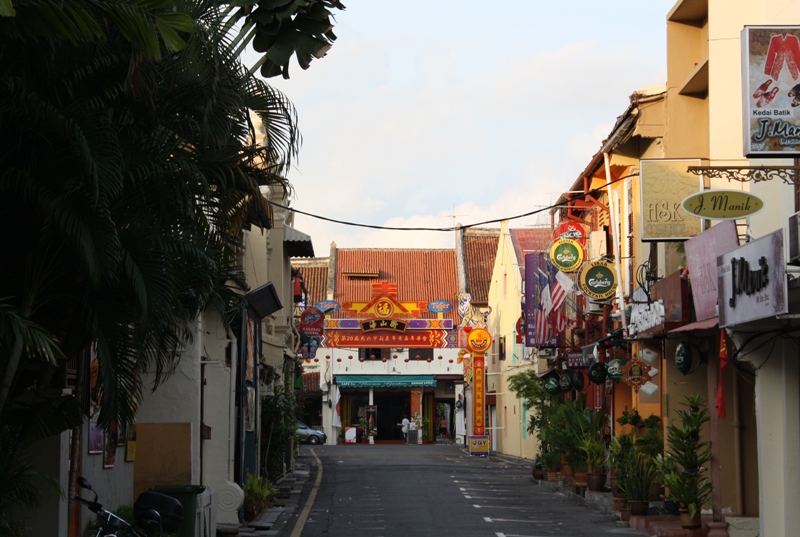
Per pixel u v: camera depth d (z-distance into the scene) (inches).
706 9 767.7
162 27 267.3
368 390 2447.1
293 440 1320.1
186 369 593.9
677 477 622.8
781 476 527.2
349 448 2106.3
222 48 346.3
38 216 302.4
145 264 320.2
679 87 784.3
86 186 285.9
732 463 661.9
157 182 328.2
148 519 346.3
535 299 1235.9
